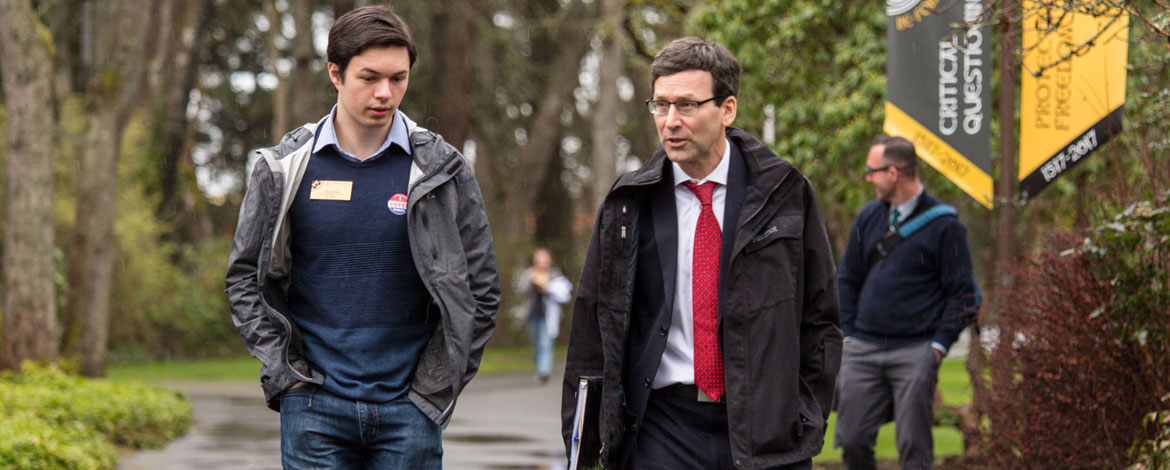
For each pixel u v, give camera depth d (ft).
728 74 22.22
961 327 36.01
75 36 141.49
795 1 63.36
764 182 22.29
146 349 145.28
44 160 74.74
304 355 21.86
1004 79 42.24
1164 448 30.01
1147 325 32.27
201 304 151.23
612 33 131.54
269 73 185.78
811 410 22.40
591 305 22.86
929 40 43.68
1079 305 34.55
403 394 21.83
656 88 22.34
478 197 22.48
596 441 22.93
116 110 91.61
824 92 63.46
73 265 92.12
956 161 43.73
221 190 198.80
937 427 61.31
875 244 36.94
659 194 22.70
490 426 67.77
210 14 170.71
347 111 21.80
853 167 63.87
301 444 21.75
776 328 21.95
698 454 22.38
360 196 21.71
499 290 22.61
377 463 22.16
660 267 22.44
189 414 66.69
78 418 52.42
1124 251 32.55
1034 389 37.04
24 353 74.02
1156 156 35.53
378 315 21.76
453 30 154.71
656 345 22.38
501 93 172.76
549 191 195.00
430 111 156.56
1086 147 40.88
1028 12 32.48
